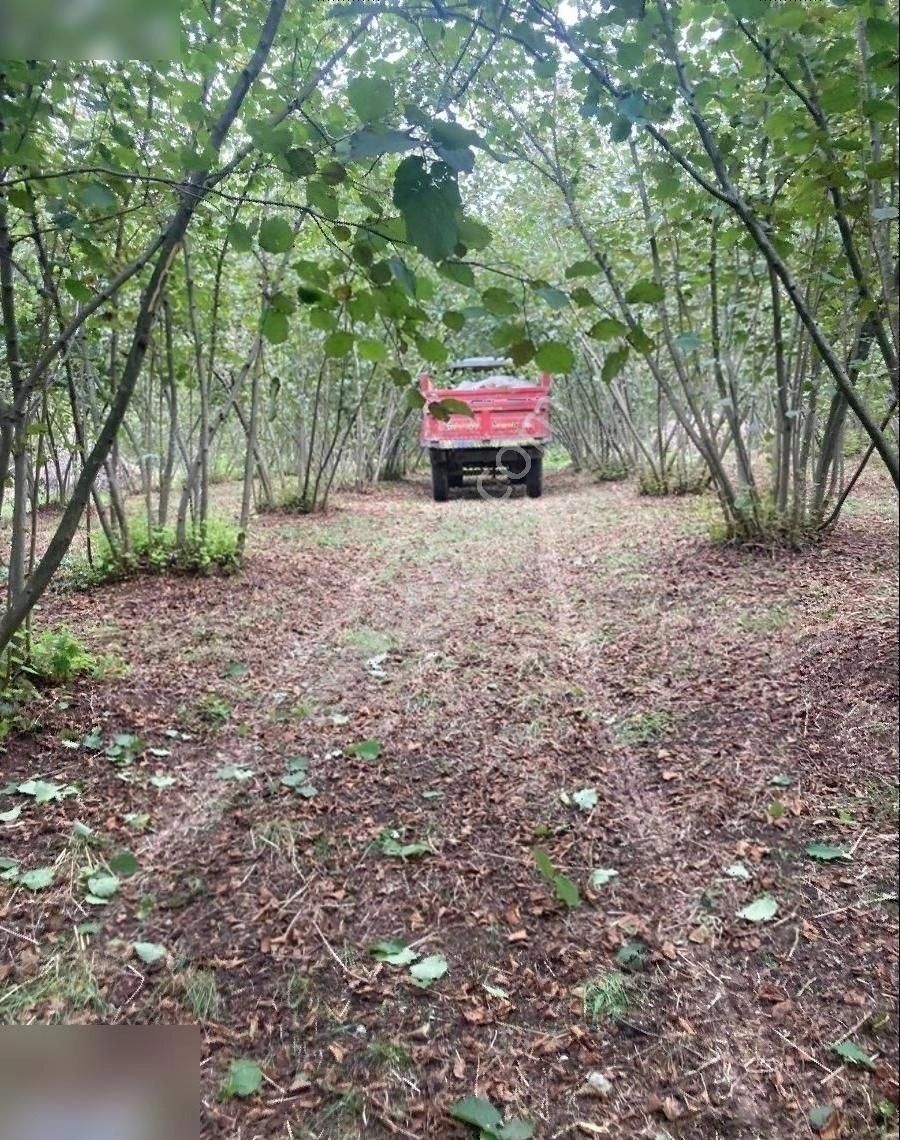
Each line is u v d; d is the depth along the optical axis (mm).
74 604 5609
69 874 2682
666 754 3535
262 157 1885
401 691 4340
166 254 1675
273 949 2432
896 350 2455
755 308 6512
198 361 6332
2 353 3945
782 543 6473
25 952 2354
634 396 13734
